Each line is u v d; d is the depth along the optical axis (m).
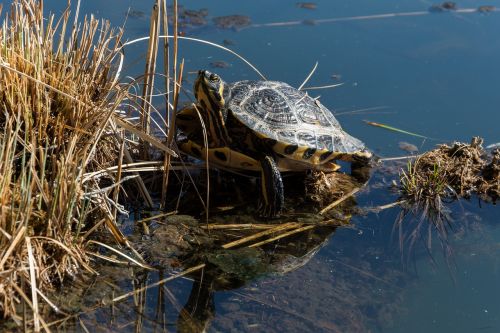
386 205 1.66
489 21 2.20
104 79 1.57
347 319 1.44
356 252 1.55
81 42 1.55
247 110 1.60
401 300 1.48
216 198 1.61
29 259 1.35
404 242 1.58
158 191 1.61
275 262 1.52
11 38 1.50
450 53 2.07
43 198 1.41
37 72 1.47
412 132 1.82
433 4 2.27
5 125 1.44
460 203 1.68
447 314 1.47
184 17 2.11
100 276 1.44
